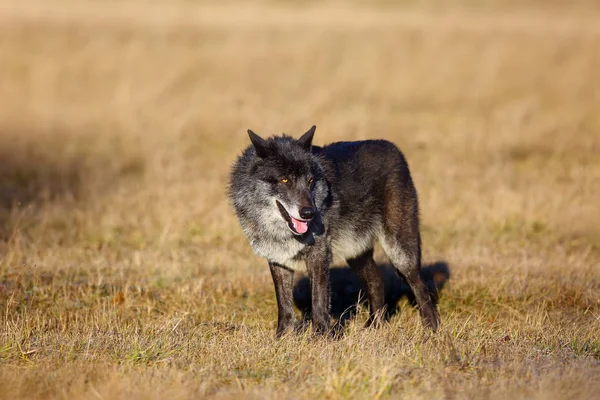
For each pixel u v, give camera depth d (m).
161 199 27.73
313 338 15.09
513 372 12.89
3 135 37.41
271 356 13.95
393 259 17.55
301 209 14.84
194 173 31.75
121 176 31.81
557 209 26.28
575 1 110.38
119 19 70.69
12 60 51.06
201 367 13.26
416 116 42.06
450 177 29.97
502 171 30.91
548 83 51.31
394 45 59.72
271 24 71.56
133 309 18.23
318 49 58.47
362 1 108.38
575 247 23.83
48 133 38.06
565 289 19.42
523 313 18.45
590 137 36.62
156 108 41.88
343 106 43.22
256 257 22.56
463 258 22.23
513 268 21.06
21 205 27.38
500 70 53.28
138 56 53.09
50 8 77.81
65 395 11.60
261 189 15.53
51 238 23.80
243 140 36.59
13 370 12.98
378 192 17.30
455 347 14.39
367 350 13.99
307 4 103.06
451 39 62.38
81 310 17.75
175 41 61.28
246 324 17.34
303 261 16.25
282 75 51.59
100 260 21.50
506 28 69.19
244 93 45.34
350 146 17.66
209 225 25.27
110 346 14.57
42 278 19.75
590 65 55.16
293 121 37.72
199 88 46.88
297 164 15.31
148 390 11.70
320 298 15.84
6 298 17.95
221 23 71.44
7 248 22.11
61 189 29.70
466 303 19.19
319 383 12.21
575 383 12.02
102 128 39.03
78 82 47.16
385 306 18.12
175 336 15.29
